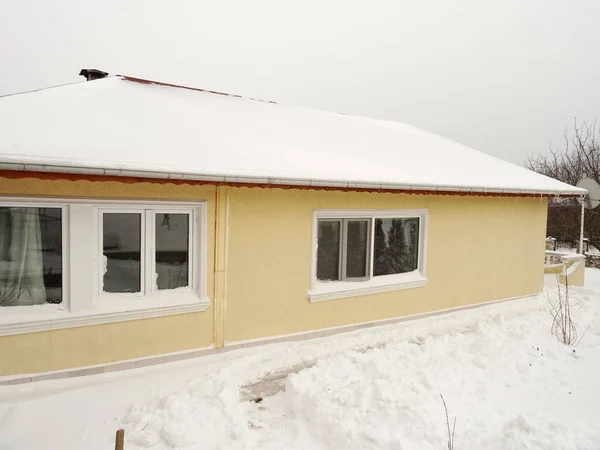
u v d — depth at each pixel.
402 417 3.46
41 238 3.97
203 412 3.47
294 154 5.52
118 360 4.29
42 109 4.54
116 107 5.30
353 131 8.37
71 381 4.00
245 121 6.70
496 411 3.78
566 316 6.44
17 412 3.46
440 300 6.91
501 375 4.57
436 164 7.26
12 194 3.70
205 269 4.73
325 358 4.88
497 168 8.30
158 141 4.55
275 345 5.21
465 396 3.99
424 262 6.66
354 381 4.12
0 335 3.74
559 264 9.80
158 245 4.55
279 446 3.22
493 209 7.49
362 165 5.88
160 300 4.50
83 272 4.08
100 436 3.23
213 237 4.76
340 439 3.23
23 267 3.93
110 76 6.73
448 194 6.48
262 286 5.15
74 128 4.25
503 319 6.43
